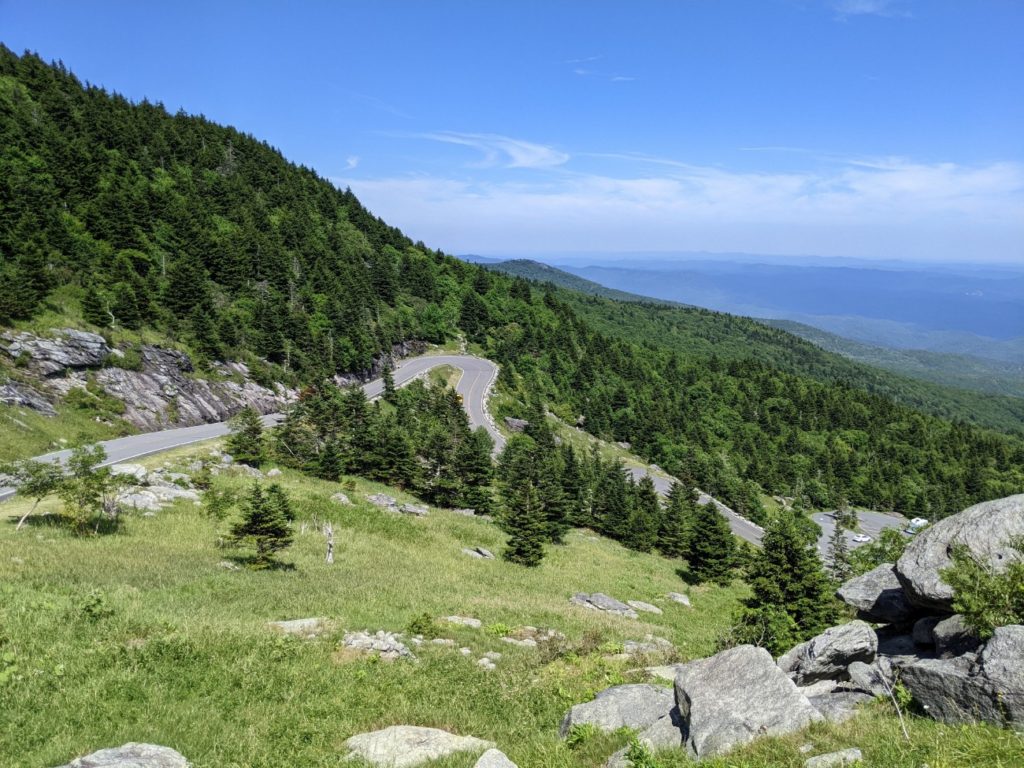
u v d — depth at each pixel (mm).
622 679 18500
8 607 17156
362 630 21891
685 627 38844
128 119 149250
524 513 50594
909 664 11414
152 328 83812
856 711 11320
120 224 97188
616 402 150875
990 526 13406
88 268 85438
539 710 15703
